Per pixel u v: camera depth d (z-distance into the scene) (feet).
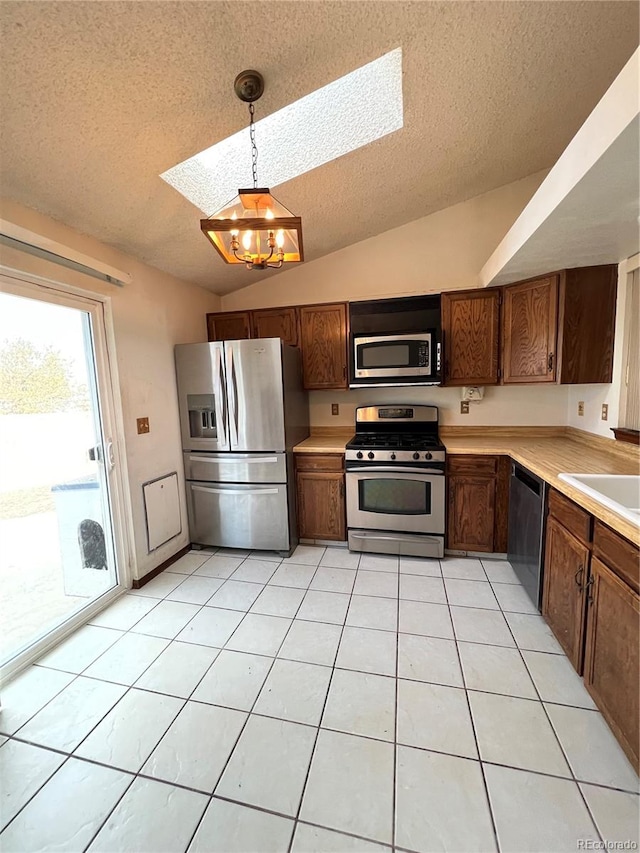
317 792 4.08
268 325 10.73
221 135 5.75
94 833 3.76
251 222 4.66
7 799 4.09
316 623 6.92
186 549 10.17
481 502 8.97
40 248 5.98
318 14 4.38
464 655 6.01
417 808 3.90
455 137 7.06
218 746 4.62
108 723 4.98
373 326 9.74
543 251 6.73
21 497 6.30
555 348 8.02
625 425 7.63
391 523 9.46
